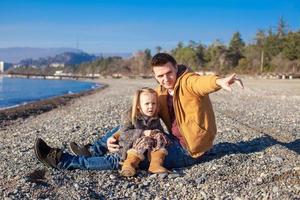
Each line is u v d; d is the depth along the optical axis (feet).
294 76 97.60
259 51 138.10
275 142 11.60
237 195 7.47
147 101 8.71
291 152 10.16
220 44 155.53
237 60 151.02
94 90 78.18
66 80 183.21
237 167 9.00
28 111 34.12
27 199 7.34
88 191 7.72
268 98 37.52
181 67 9.02
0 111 33.58
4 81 164.66
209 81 8.07
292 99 35.81
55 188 7.89
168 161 8.96
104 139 9.25
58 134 15.21
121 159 8.87
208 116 9.04
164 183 8.18
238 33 155.22
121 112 23.93
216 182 8.13
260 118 20.18
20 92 82.12
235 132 13.89
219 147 11.00
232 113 22.84
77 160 8.89
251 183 8.05
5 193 7.59
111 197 7.55
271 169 8.74
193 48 170.81
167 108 9.21
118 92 60.23
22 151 11.64
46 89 96.02
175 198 7.49
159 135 8.75
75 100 49.08
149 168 8.66
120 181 8.29
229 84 7.73
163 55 8.80
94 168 8.89
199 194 7.59
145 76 161.99
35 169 9.11
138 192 7.77
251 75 113.60
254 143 11.50
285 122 18.54
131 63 224.33
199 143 9.06
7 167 9.59
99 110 26.17
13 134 17.53
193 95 8.70
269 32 141.59
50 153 8.82
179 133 9.19
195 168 9.03
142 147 8.62
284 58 123.65
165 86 8.95
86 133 14.84
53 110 35.12
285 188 7.65
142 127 8.83
